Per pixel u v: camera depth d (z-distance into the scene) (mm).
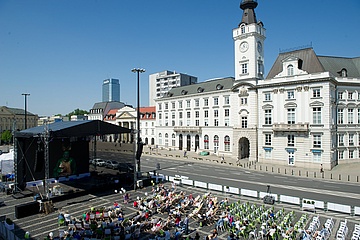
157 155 66000
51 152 33719
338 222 21188
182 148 74438
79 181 35031
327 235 18062
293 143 47688
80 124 27500
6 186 30594
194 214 21953
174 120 76625
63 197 27172
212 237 17109
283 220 20125
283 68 49219
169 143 78312
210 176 39656
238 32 56938
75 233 18062
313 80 44594
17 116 122062
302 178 38125
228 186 30969
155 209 23719
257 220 20484
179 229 19234
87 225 18641
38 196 27188
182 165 50625
